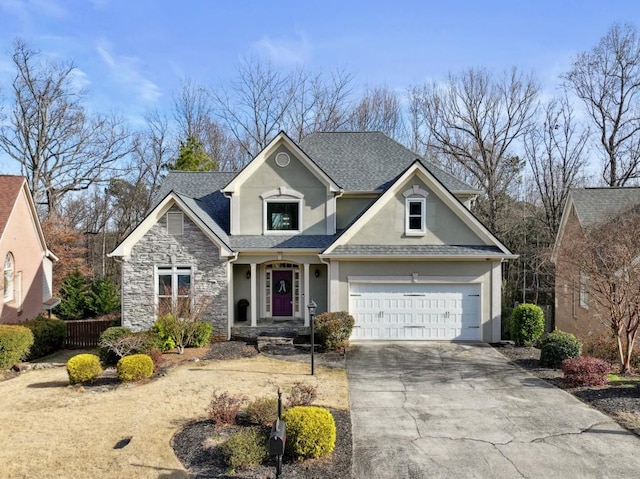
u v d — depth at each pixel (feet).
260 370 47.39
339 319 56.85
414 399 38.42
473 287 61.26
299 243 64.39
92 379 43.96
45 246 84.48
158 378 44.52
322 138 78.07
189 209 60.49
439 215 61.82
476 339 61.16
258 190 66.44
